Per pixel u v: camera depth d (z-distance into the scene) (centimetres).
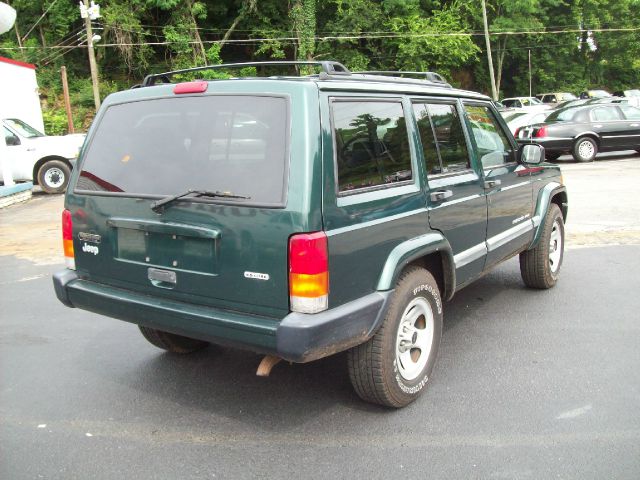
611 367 408
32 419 352
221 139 313
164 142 335
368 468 297
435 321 375
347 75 340
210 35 3662
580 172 1413
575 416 344
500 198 471
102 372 419
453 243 402
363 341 316
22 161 1464
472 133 442
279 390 388
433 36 3591
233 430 337
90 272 367
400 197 344
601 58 4831
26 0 3491
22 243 871
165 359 442
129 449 319
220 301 311
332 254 294
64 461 308
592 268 653
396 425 338
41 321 528
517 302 553
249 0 3459
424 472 292
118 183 345
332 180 296
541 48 4650
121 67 3509
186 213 314
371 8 3631
